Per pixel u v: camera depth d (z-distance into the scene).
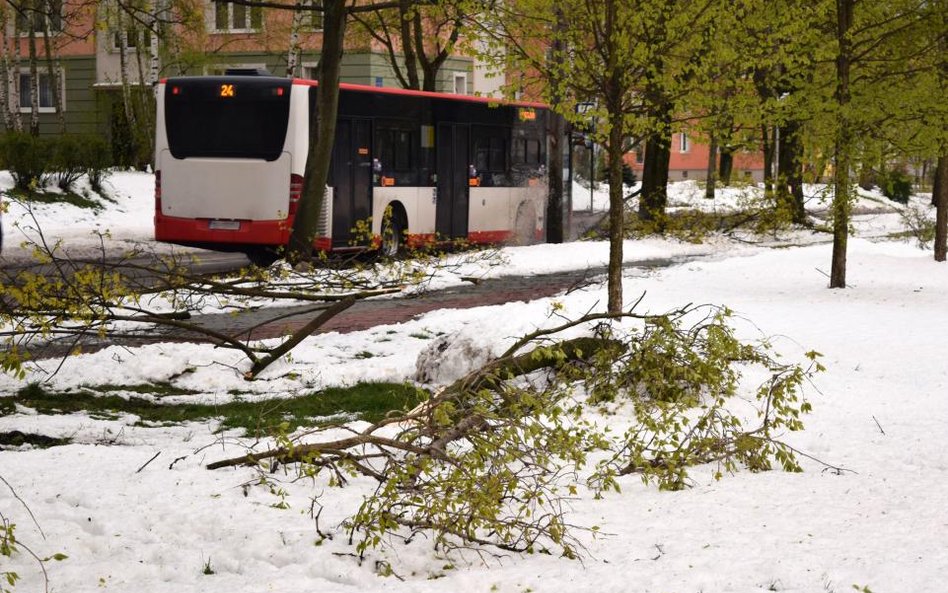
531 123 31.69
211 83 24.72
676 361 10.48
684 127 15.85
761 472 8.31
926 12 20.59
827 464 8.53
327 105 22.22
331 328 16.64
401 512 6.63
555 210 32.19
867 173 20.47
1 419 10.28
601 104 15.36
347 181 25.50
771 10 15.80
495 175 30.42
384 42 35.22
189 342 14.78
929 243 32.97
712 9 14.43
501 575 5.77
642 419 8.67
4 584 5.59
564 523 6.74
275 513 6.72
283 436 7.16
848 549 6.19
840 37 19.91
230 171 24.66
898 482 7.89
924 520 6.84
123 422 10.40
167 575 5.79
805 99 19.75
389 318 17.78
